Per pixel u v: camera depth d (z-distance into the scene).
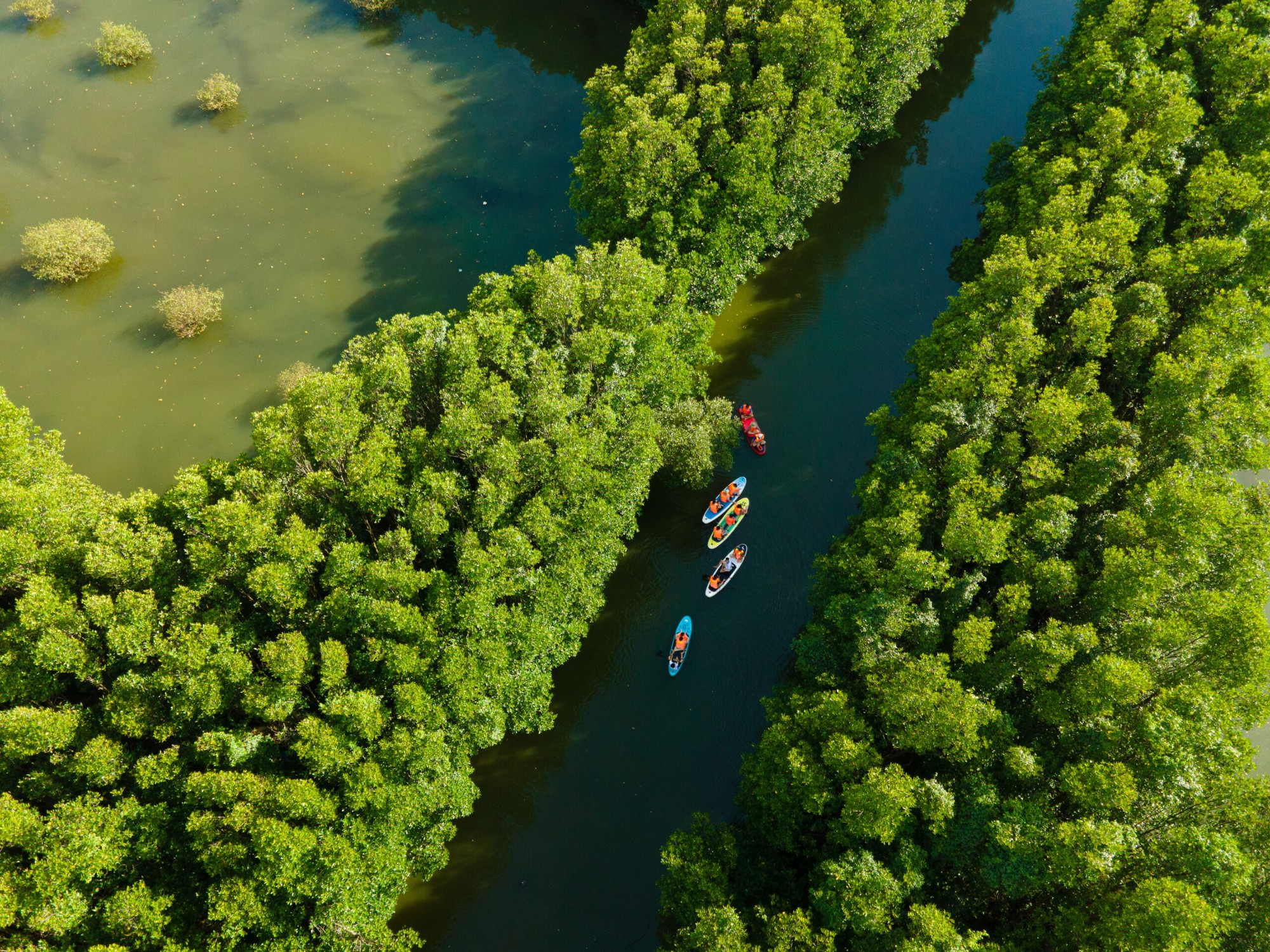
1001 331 55.00
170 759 39.34
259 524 43.44
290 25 105.44
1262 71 69.94
